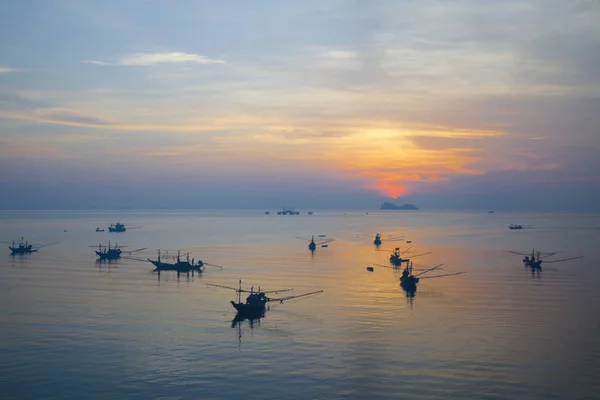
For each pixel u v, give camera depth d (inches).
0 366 3265.3
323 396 2881.4
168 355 3464.6
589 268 7342.5
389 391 2933.1
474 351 3538.4
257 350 3558.1
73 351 3531.0
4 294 5319.9
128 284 5984.3
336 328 4072.3
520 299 5137.8
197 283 6082.7
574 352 3523.6
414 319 4333.2
